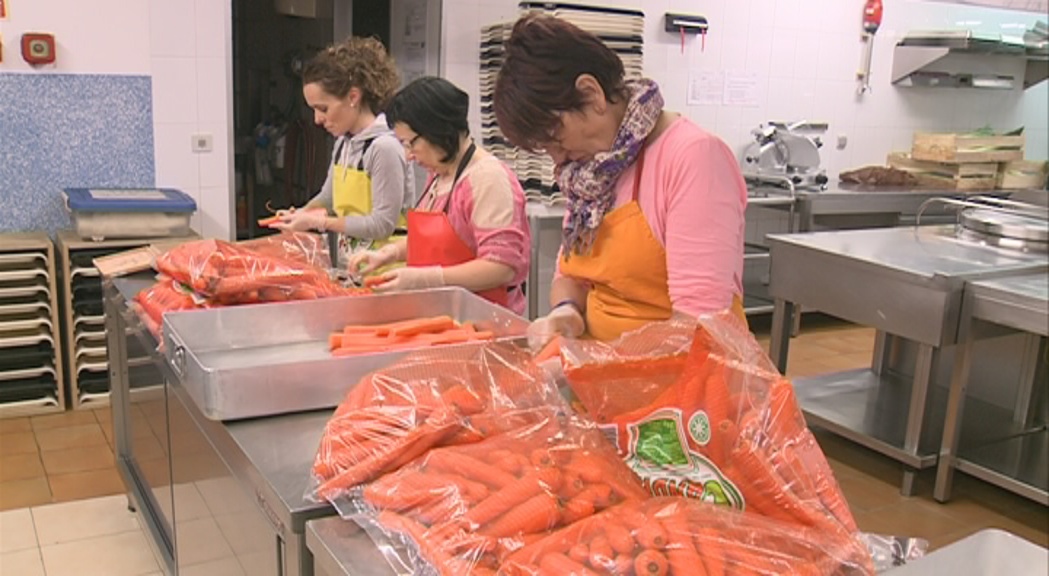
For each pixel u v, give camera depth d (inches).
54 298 144.2
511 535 40.1
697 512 38.7
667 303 67.7
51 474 127.3
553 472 43.3
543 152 68.6
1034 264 129.7
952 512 127.2
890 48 244.2
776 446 40.3
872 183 231.5
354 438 49.2
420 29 188.1
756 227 226.2
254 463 54.3
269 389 61.5
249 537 57.1
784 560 36.1
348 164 118.0
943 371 159.5
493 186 90.7
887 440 135.5
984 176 238.4
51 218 156.9
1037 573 36.9
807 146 217.3
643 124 63.0
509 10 187.9
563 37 59.2
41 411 147.3
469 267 89.4
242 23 207.5
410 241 95.7
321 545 44.4
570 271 72.6
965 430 142.6
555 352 58.3
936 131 260.5
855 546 38.4
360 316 79.7
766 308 212.8
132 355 95.7
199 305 79.7
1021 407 147.5
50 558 105.6
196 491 71.6
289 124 212.2
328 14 198.4
